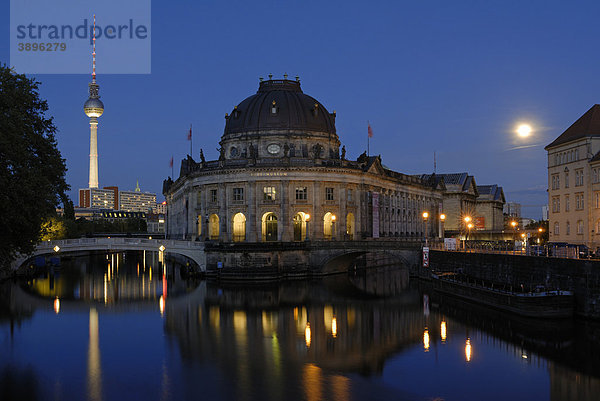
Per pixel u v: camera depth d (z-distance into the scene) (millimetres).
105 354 46719
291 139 118188
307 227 101188
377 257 137250
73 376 40688
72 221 166375
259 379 39906
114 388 38062
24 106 58375
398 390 37562
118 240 103500
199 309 68375
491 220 198375
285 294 80750
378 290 85000
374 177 121125
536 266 62562
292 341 51125
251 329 56375
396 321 59906
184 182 131625
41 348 48719
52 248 103938
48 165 60688
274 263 96562
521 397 36188
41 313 66000
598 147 96000
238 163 109312
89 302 74562
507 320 57969
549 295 56469
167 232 183125
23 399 35969
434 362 43781
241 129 120812
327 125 123750
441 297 76625
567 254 60219
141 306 70875
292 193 108000
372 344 49812
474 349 47250
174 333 54594
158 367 42875
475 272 77688
